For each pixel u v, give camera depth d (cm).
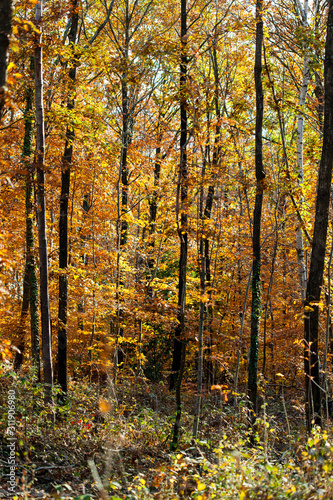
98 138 1166
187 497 434
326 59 801
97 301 1090
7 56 400
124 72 947
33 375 840
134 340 1177
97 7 1767
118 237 1221
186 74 780
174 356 1333
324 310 1006
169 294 1350
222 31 1089
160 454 668
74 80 1116
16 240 1181
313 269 812
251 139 1399
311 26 1213
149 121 1591
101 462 573
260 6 1038
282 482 402
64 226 1127
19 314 1360
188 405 1125
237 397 988
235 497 378
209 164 776
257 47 1018
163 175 1563
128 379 1191
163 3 1858
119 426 702
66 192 1133
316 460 421
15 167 880
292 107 1175
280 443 714
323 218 805
